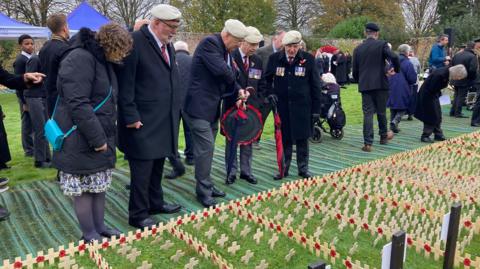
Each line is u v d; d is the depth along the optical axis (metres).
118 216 4.27
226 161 5.29
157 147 3.83
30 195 4.84
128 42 3.25
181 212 4.38
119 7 26.56
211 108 4.38
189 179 5.43
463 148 6.84
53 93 3.93
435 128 7.66
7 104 13.41
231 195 4.89
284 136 5.41
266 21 25.55
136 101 3.75
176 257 3.27
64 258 3.09
